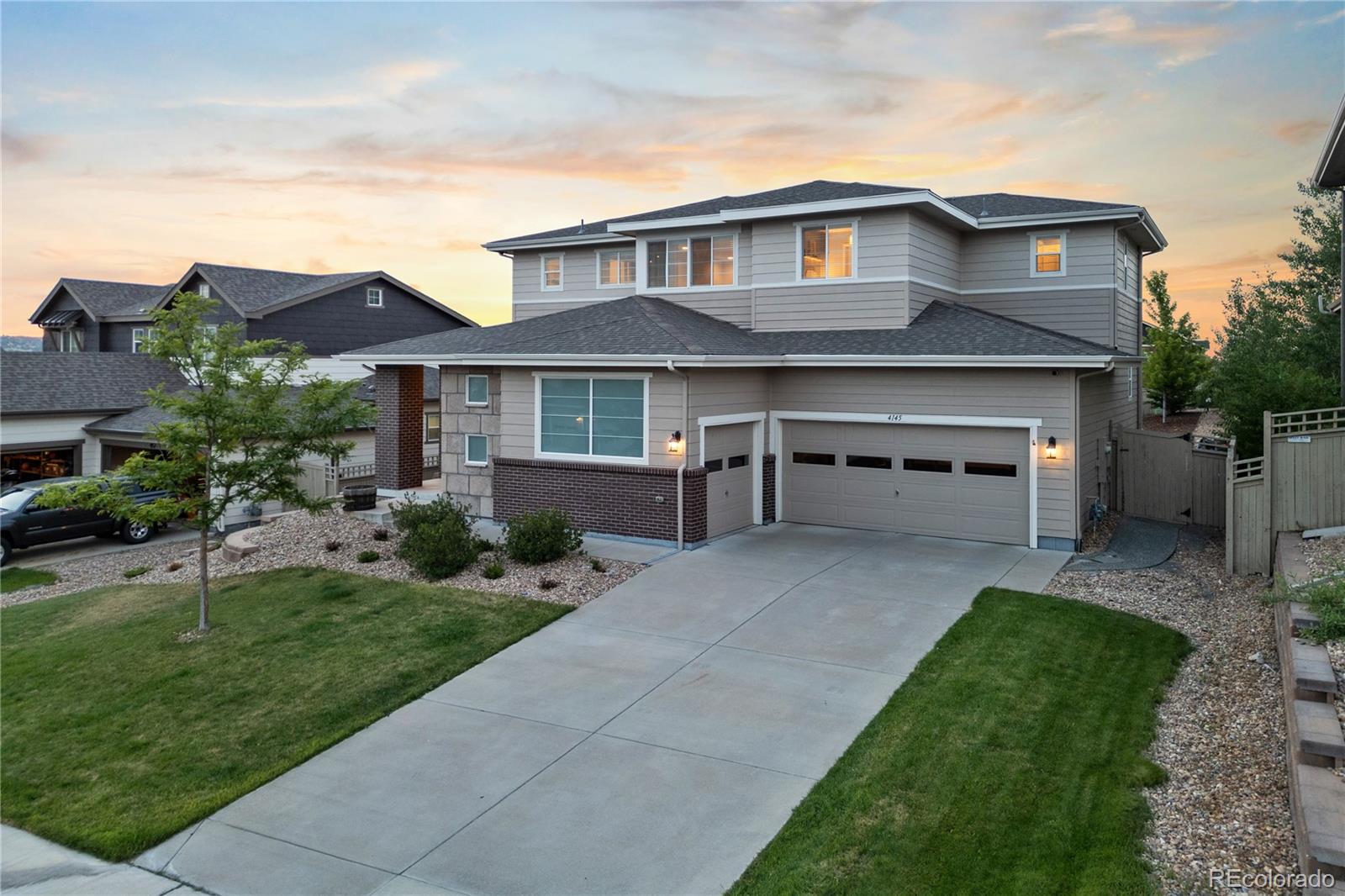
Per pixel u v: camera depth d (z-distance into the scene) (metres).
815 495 17.11
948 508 15.68
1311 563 9.63
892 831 5.99
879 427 16.31
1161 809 6.11
